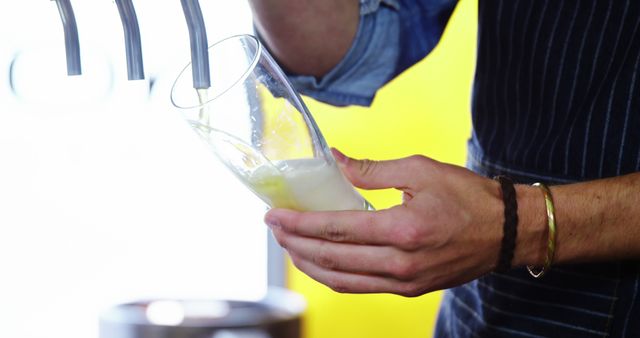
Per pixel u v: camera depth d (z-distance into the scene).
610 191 1.11
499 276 1.25
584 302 1.21
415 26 1.34
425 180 1.06
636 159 1.18
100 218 2.66
